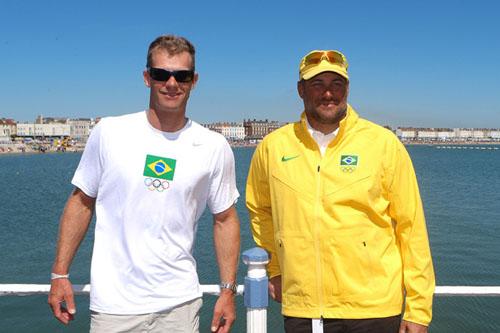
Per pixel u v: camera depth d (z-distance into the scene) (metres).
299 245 3.04
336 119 3.11
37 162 107.31
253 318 3.01
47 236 20.58
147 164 2.89
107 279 2.88
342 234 2.95
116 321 2.85
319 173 3.05
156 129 2.95
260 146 3.38
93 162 2.97
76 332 8.08
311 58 3.14
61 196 39.84
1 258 16.02
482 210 26.47
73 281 12.41
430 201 31.05
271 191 3.21
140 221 2.88
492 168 72.12
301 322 3.08
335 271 2.96
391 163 3.02
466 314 8.54
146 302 2.87
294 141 3.18
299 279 3.05
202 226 21.38
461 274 13.11
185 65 2.89
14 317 8.67
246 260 2.98
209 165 3.01
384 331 2.95
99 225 2.93
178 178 2.91
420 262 3.02
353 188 2.97
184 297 2.94
